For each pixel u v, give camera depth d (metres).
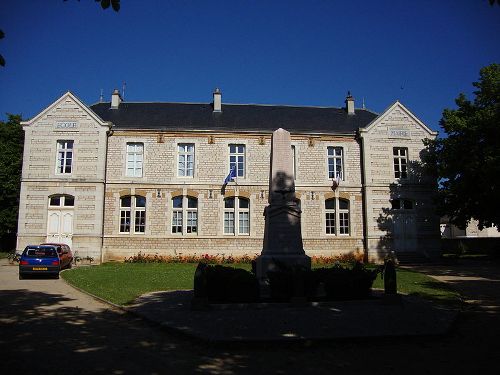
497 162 22.52
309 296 12.19
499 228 27.72
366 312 10.68
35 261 18.62
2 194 34.38
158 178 27.67
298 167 28.53
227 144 28.39
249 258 27.12
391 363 7.07
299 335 8.36
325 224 28.19
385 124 29.03
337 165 29.16
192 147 28.48
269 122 29.92
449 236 55.41
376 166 28.59
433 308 11.45
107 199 27.16
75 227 26.17
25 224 26.11
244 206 28.17
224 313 10.48
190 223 27.67
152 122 28.83
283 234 14.18
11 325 9.55
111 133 27.75
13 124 36.72
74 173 26.72
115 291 14.30
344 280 12.02
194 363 6.97
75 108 27.28
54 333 8.87
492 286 16.59
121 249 26.84
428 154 28.20
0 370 6.45
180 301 12.41
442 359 7.31
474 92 26.73
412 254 27.78
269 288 12.75
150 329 9.31
